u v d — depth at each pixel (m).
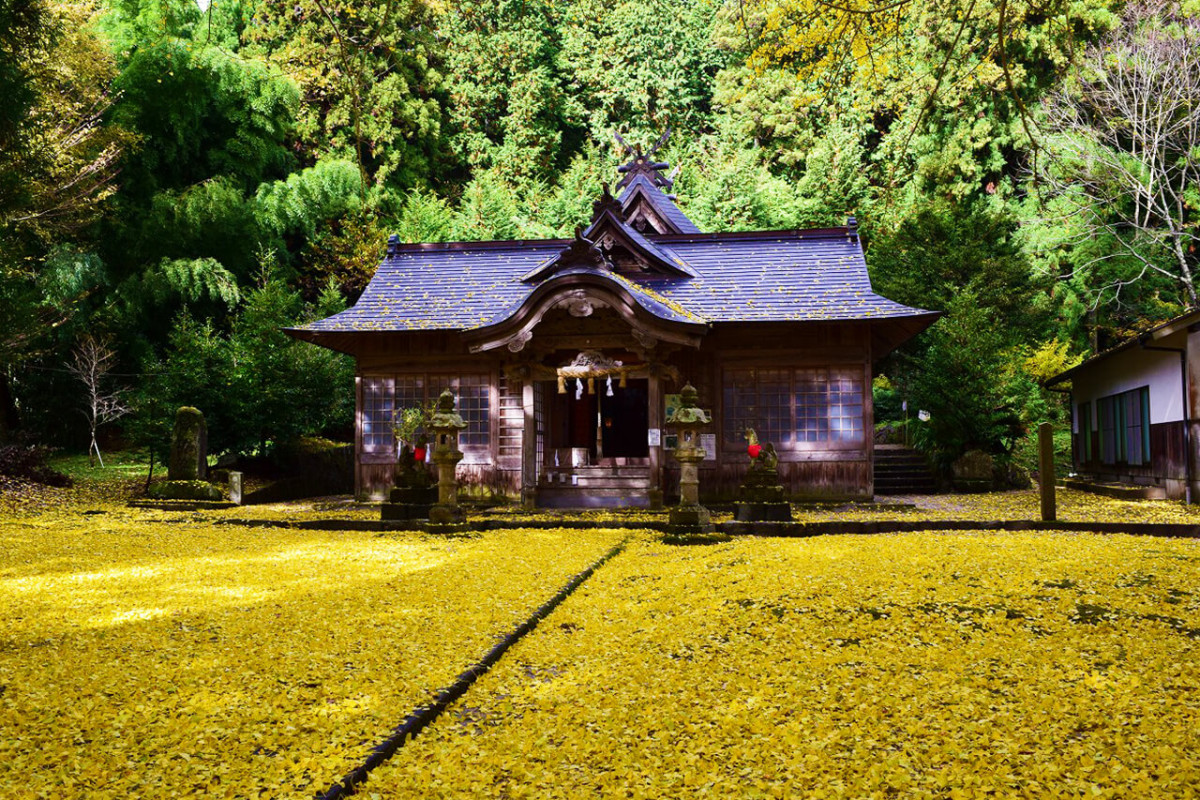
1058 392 27.25
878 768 4.33
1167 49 25.11
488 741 4.74
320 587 8.54
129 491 19.38
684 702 5.34
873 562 9.06
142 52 25.92
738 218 31.56
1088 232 29.83
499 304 17.97
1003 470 21.31
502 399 17.42
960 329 20.98
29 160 16.86
